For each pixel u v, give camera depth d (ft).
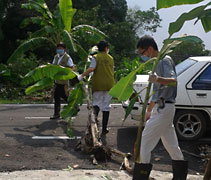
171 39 11.65
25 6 41.70
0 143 21.98
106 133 24.61
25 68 51.11
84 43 62.23
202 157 20.34
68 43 35.24
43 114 33.73
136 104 23.15
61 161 18.90
